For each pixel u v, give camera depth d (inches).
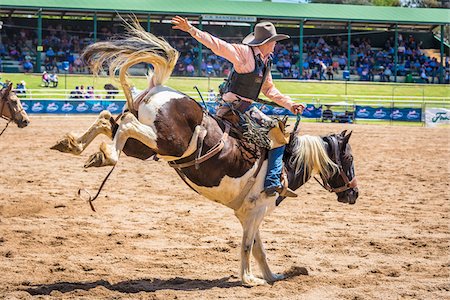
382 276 339.9
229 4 2513.5
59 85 2011.6
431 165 865.5
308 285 316.2
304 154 327.3
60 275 325.1
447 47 2827.3
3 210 493.0
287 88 2222.0
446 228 473.7
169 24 2556.6
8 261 350.9
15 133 1173.7
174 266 353.1
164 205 545.3
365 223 489.1
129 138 275.9
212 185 297.3
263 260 322.7
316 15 2487.7
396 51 2502.5
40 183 639.8
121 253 379.2
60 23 2539.4
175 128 278.4
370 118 1752.0
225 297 291.6
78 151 266.1
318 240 427.8
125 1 2404.0
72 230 437.4
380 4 4503.0
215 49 286.8
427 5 4313.5
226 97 303.3
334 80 2453.2
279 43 2679.6
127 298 286.0
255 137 294.7
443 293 308.3
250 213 308.7
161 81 287.1
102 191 606.5
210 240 419.5
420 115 1755.7
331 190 346.0
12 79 2087.8
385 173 780.0
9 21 2500.0
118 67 278.1
